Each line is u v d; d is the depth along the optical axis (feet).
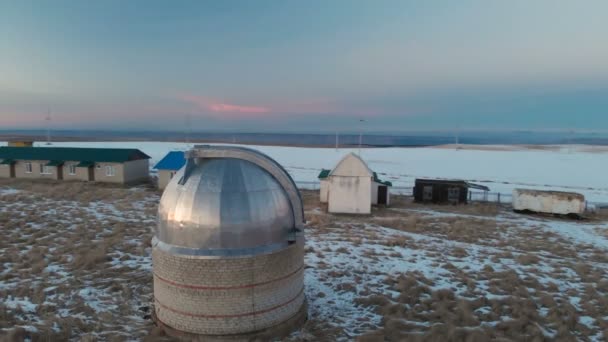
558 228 85.61
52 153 134.51
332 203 93.97
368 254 60.64
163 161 119.55
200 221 30.09
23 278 46.78
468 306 41.78
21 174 133.69
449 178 172.35
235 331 31.60
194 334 31.73
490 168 209.87
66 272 49.26
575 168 210.38
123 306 40.04
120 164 125.80
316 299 44.09
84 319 36.88
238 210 30.25
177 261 31.24
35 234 65.31
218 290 30.91
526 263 58.70
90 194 105.81
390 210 100.58
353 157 93.04
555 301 44.29
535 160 248.73
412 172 193.36
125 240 64.03
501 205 110.73
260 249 31.09
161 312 33.81
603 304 43.70
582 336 37.01
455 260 59.57
